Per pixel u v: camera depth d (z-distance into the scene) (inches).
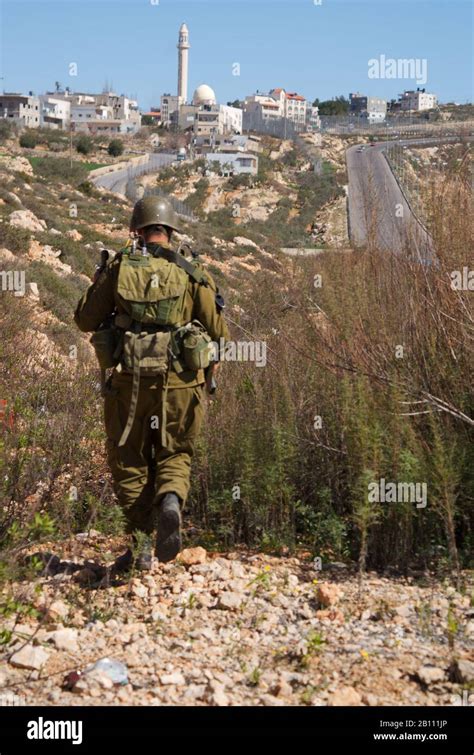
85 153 3868.1
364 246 246.8
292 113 7854.3
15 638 135.6
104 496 204.2
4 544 171.0
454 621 137.5
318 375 218.1
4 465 183.9
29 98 5369.1
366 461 177.2
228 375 233.6
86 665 127.9
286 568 174.4
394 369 196.4
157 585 162.6
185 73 7785.4
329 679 125.0
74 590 155.7
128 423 158.2
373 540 176.6
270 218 2642.7
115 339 161.0
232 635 141.3
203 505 205.0
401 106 7057.1
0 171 1588.3
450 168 228.5
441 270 207.3
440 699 119.6
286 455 193.5
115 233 1395.2
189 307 163.2
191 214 2637.8
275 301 303.3
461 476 180.9
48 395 241.0
